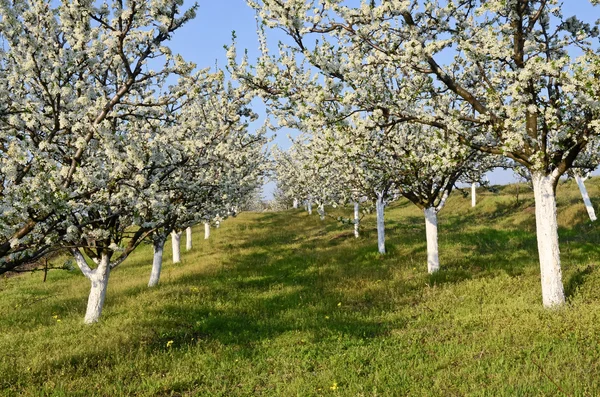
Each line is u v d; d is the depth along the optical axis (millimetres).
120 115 6359
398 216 31703
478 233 19594
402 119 8602
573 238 16281
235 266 17172
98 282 9945
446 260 14219
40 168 5211
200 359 7105
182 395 5879
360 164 12133
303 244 21953
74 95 6145
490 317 7613
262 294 12336
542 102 8203
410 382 5465
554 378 4996
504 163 13320
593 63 6621
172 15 5766
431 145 11648
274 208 56469
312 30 7809
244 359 6977
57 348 7758
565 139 7863
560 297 7754
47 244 5262
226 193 12398
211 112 9078
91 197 6508
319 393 5477
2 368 6625
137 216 7648
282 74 8180
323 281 13477
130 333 8359
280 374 6285
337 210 36094
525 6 7762
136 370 6723
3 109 5773
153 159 7859
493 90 8234
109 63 6598
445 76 8258
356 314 9188
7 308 12609
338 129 8367
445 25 7617
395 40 8203
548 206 7961
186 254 21875
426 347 6699
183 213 10797
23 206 4688
